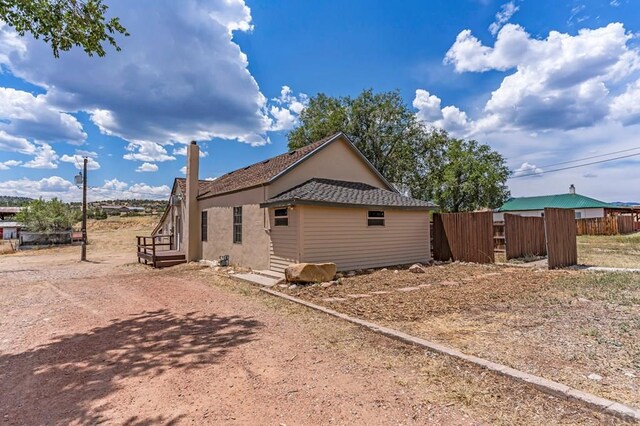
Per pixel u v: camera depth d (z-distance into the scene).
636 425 2.60
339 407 3.05
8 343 5.07
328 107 27.70
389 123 26.91
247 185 12.45
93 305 7.50
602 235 26.67
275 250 11.15
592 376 3.41
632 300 6.46
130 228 41.84
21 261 18.45
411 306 6.58
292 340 4.90
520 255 13.35
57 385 3.64
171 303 7.56
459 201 30.36
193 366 4.05
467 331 4.99
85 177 18.86
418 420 2.81
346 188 12.88
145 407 3.13
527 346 4.31
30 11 6.12
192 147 16.39
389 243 12.62
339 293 7.98
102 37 7.17
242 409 3.06
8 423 2.94
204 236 15.81
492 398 3.12
